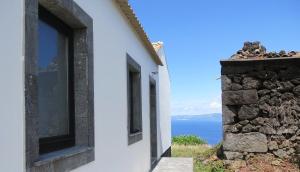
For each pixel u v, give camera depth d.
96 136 4.89
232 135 9.66
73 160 3.88
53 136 4.02
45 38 3.94
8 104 2.69
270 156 9.44
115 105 6.05
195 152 17.05
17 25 2.83
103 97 5.32
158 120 12.18
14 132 2.74
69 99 4.41
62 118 4.26
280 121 9.52
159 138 12.30
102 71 5.31
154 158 11.30
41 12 3.78
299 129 9.44
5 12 2.71
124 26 6.95
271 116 9.55
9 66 2.72
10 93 2.72
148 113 9.99
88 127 4.46
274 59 9.57
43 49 3.89
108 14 5.71
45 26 3.94
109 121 5.63
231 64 9.77
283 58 9.54
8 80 2.71
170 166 10.46
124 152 6.68
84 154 4.25
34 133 2.96
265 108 9.58
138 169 8.17
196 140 23.14
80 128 4.45
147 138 9.68
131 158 7.36
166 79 14.66
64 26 4.35
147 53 9.98
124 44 6.92
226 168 9.48
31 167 2.89
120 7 6.46
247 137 9.57
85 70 4.48
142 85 9.11
